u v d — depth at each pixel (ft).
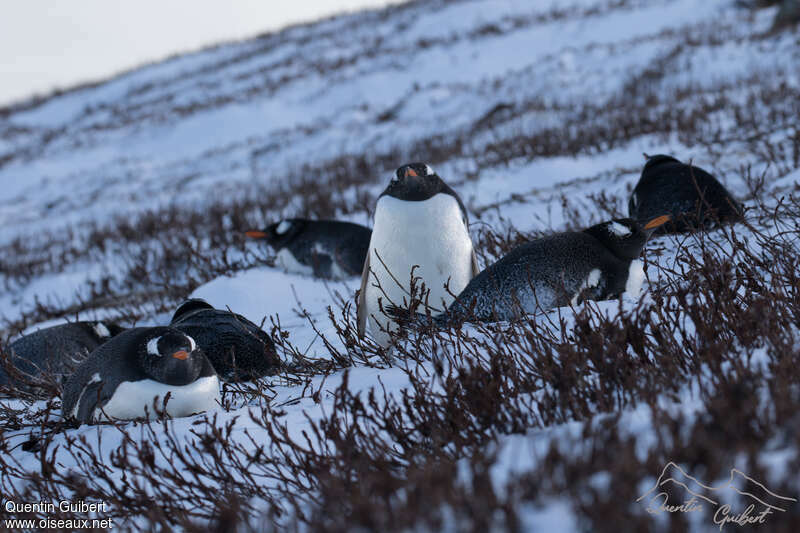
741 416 19.63
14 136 309.22
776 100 107.65
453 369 32.86
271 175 165.17
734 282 34.53
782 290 32.81
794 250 37.52
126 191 185.57
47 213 175.73
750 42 167.02
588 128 118.42
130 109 314.76
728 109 109.91
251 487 25.75
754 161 75.87
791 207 50.98
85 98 361.92
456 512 17.54
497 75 229.25
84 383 33.99
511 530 16.90
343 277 66.39
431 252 39.11
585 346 28.73
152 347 33.24
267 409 30.50
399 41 311.06
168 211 129.59
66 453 31.30
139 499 25.18
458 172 111.75
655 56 179.83
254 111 254.47
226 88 306.96
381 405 31.12
